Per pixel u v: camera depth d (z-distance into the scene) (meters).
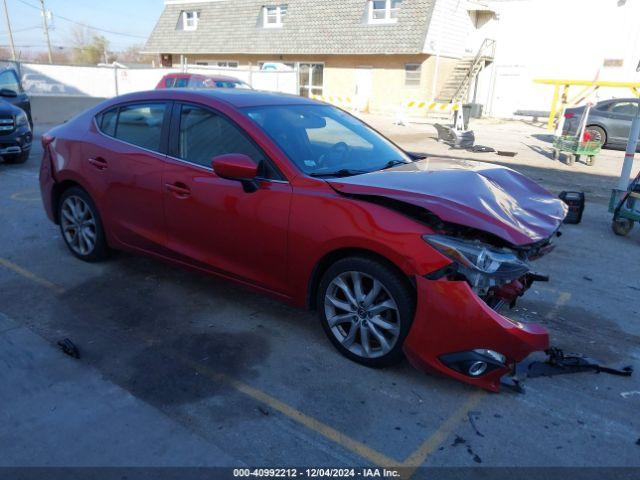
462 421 3.06
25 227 6.22
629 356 3.85
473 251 3.05
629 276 5.44
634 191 6.63
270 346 3.79
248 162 3.54
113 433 2.86
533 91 25.48
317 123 4.33
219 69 21.64
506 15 25.31
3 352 3.58
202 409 3.09
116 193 4.60
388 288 3.26
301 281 3.66
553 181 10.58
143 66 42.81
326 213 3.44
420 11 24.89
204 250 4.14
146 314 4.20
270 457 2.74
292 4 28.83
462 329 3.05
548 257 5.94
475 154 14.05
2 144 9.43
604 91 23.67
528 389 3.37
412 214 3.28
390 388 3.34
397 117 21.48
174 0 33.28
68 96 18.05
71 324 4.00
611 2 22.95
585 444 2.90
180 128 4.26
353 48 26.48
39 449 2.73
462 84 26.02
